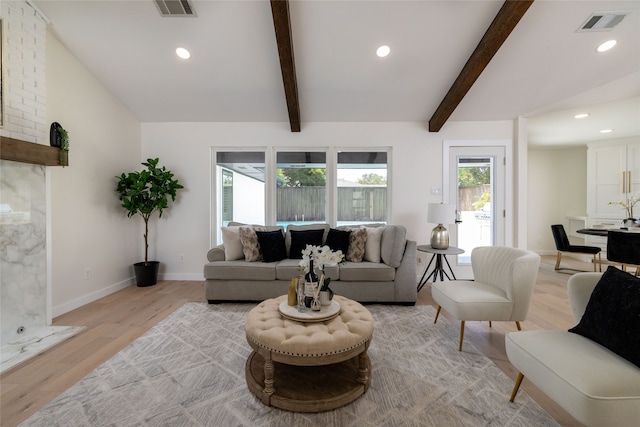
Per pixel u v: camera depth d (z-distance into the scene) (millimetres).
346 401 1573
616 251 3727
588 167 5645
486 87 3379
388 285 3164
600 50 2793
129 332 2496
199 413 1519
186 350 2186
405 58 2994
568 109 3861
